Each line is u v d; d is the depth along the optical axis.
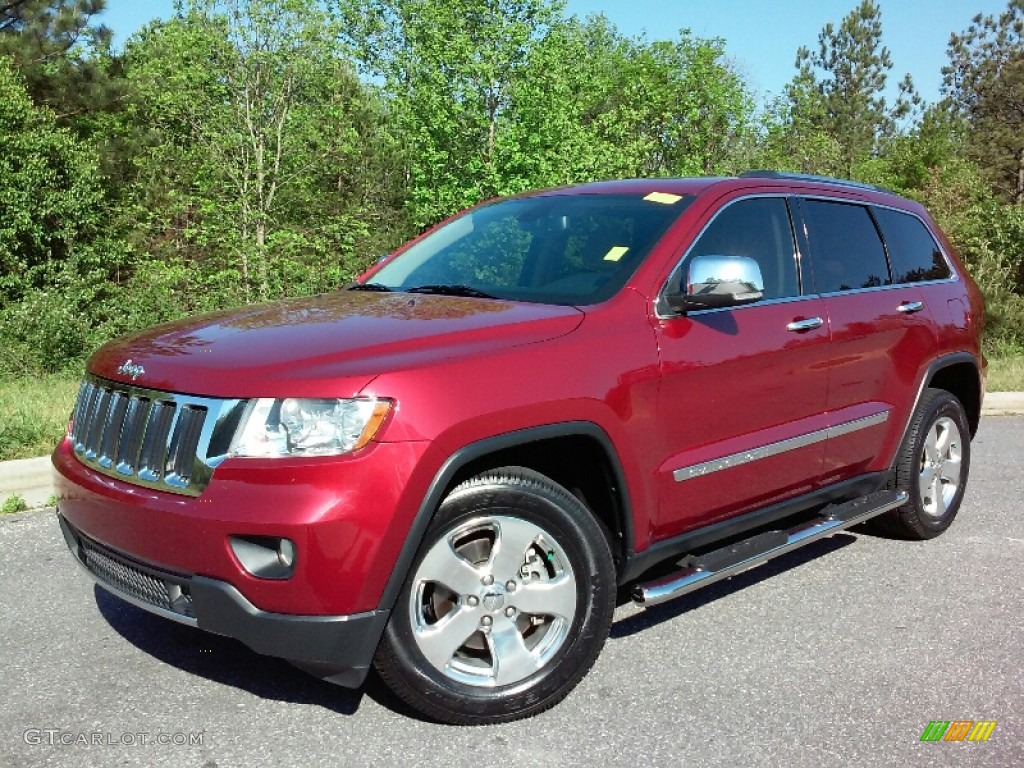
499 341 3.38
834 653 4.04
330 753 3.16
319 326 3.52
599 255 4.08
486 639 3.33
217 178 18.22
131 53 24.27
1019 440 8.64
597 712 3.48
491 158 15.28
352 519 2.93
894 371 5.04
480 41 15.59
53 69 22.73
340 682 3.10
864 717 3.49
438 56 15.30
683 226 4.12
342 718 3.38
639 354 3.66
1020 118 51.31
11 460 6.14
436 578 3.20
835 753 3.23
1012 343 14.79
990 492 6.78
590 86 17.77
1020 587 4.89
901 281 5.29
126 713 3.39
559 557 3.42
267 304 4.23
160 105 18.62
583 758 3.16
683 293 3.94
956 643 4.17
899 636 4.23
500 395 3.22
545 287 4.03
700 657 3.96
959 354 5.55
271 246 17.25
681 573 3.88
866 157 38.84
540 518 3.35
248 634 2.98
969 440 5.85
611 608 3.55
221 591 2.97
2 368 11.09
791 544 4.31
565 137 15.81
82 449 3.56
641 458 3.66
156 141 21.75
